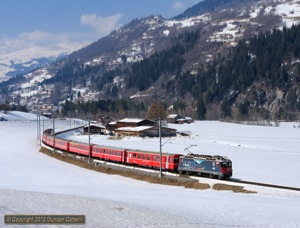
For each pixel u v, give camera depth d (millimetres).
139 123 164000
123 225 28266
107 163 76938
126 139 137750
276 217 33438
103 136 150875
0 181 58906
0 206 32125
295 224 30938
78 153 91000
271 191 48844
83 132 162875
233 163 78312
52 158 92875
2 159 88812
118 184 58562
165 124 176500
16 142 134250
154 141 130250
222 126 197625
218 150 101938
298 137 138750
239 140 129375
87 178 64625
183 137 142375
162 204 38219
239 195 47312
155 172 65000
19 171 71125
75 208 33156
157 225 28828
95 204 35500
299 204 41250
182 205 38125
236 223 30812
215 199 43062
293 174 65375
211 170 58500
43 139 132125
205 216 32969
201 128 185125
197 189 53312
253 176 63062
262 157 88062
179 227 28672
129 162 73188
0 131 176750
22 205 33219
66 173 70125
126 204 36625
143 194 46781
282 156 90062
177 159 63938
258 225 30344
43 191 46406
